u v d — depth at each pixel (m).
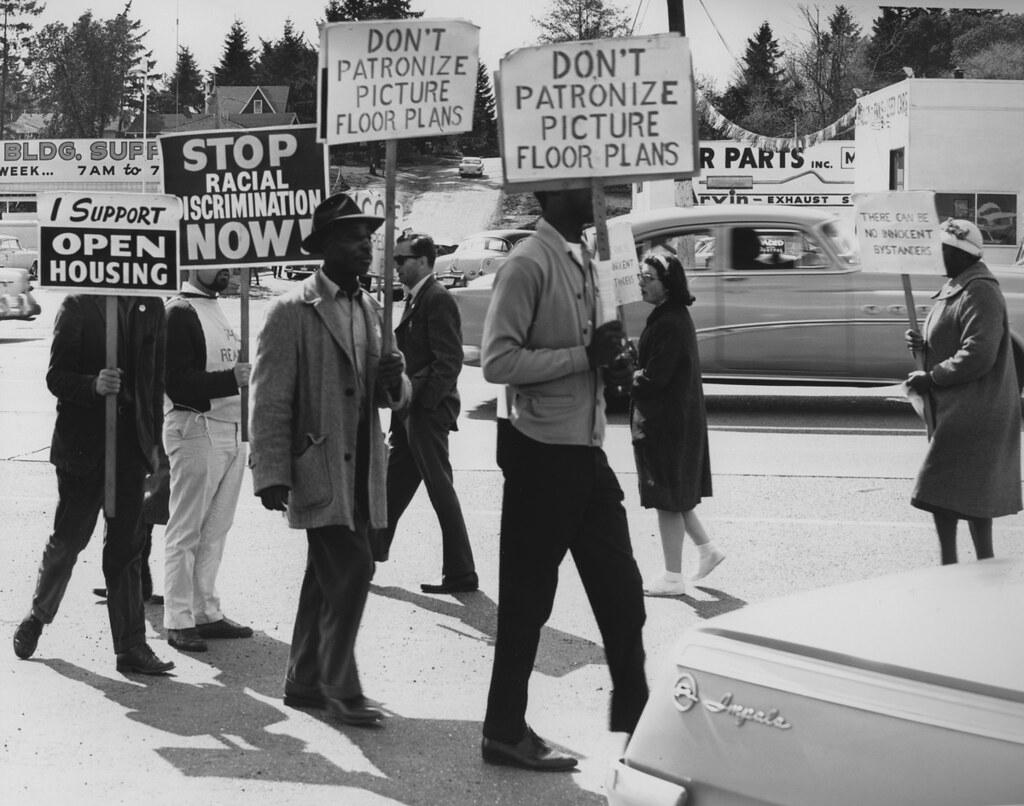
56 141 59.72
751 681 2.77
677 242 13.91
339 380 5.25
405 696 5.68
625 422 14.01
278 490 5.19
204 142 6.62
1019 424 6.66
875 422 13.75
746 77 101.88
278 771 4.82
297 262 6.63
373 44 5.57
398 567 8.00
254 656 6.25
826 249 13.73
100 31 121.25
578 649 6.33
